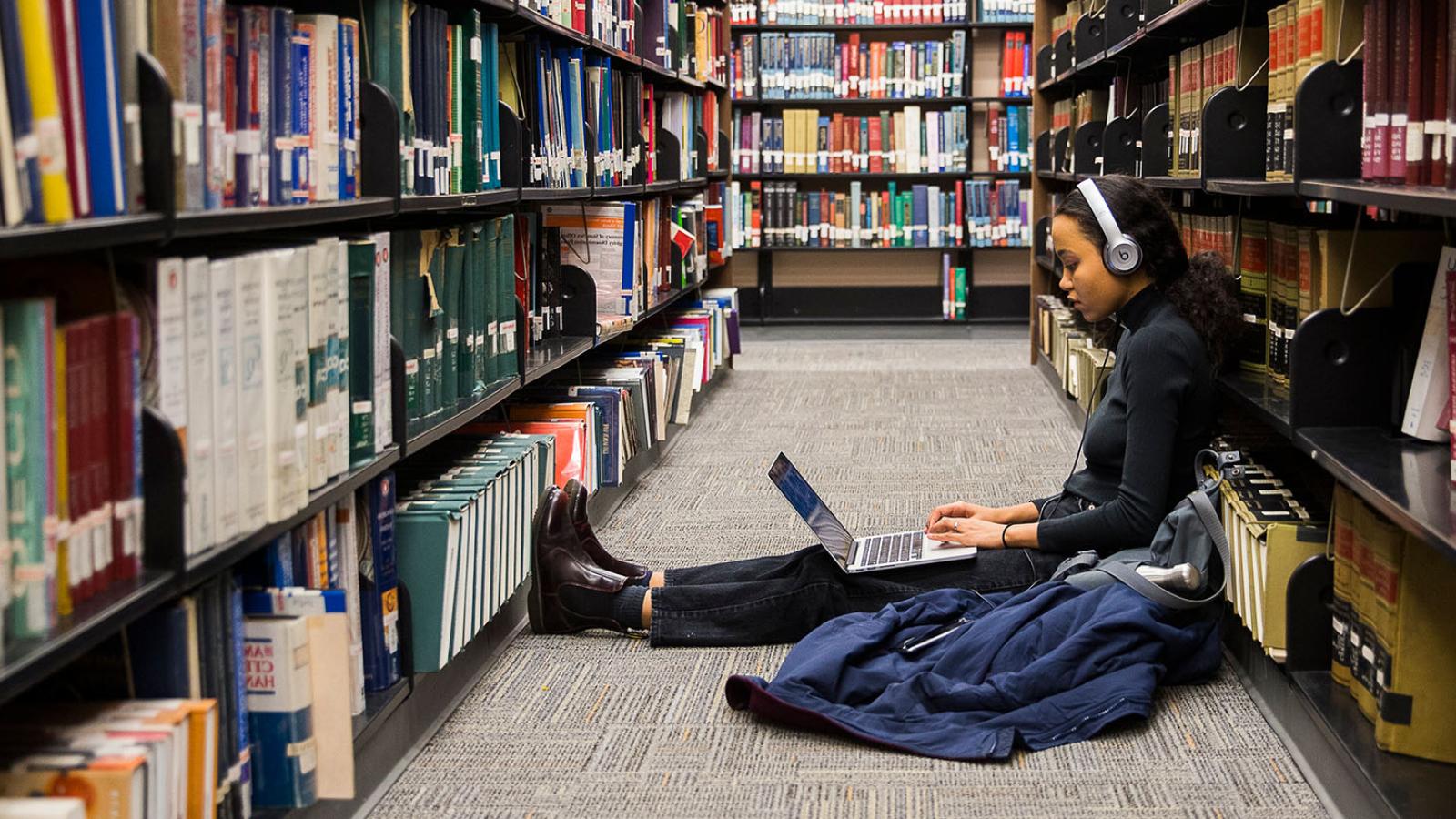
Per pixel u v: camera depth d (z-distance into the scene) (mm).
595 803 2023
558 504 2846
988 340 8266
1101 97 5219
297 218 1763
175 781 1419
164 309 1432
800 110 8133
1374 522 1960
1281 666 2264
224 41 1677
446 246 2551
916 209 8109
